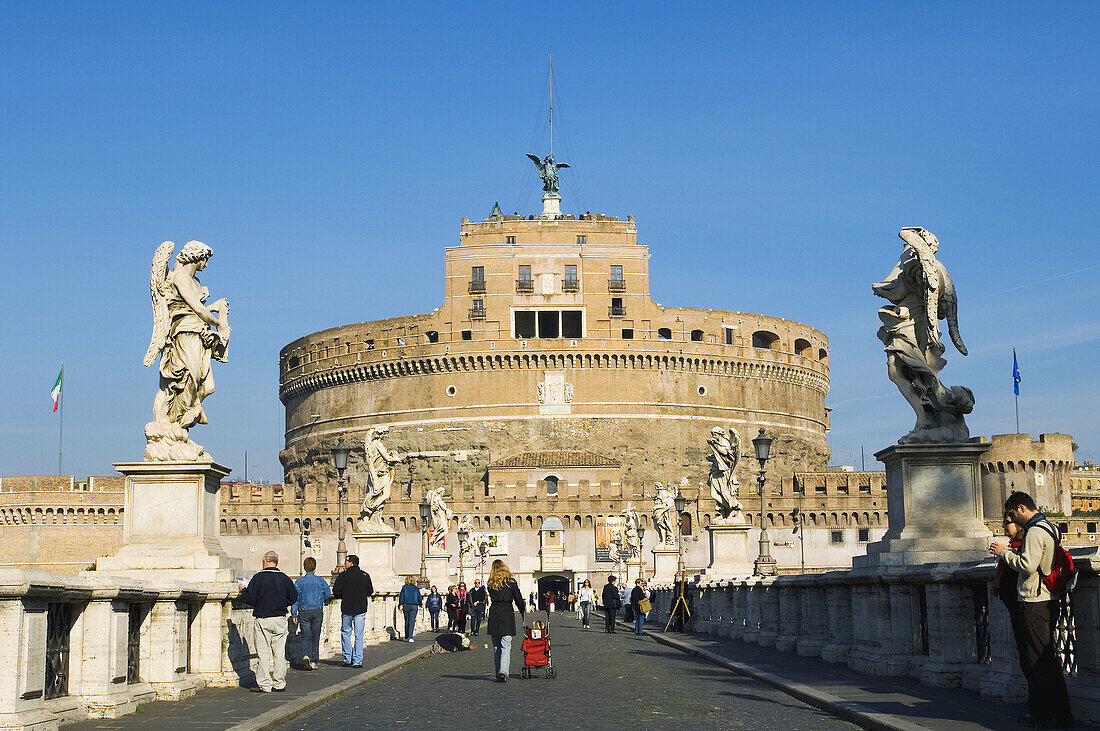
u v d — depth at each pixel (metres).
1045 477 138.25
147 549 19.31
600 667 26.45
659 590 54.38
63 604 14.59
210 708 16.22
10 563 127.81
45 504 127.62
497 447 149.00
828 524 135.75
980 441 19.86
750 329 159.50
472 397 150.88
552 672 23.38
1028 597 12.75
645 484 138.00
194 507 19.52
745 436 155.75
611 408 150.00
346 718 16.34
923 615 18.95
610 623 48.72
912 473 19.88
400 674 24.84
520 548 135.75
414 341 154.38
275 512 138.62
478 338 151.62
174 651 17.28
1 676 12.47
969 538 19.59
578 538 135.50
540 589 137.38
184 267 20.28
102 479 130.12
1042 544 12.66
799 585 26.33
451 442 150.38
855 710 14.84
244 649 20.22
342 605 25.31
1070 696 13.18
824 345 174.62
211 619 18.86
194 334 20.09
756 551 134.62
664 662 27.80
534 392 149.88
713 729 14.65
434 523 73.06
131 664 16.84
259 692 18.62
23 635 12.65
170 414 19.92
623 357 150.62
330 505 139.00
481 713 16.95
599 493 138.50
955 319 20.45
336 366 159.38
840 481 140.12
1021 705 14.92
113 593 15.02
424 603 53.84
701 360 153.25
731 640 34.44
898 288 20.62
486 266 152.75
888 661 19.14
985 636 17.03
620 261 153.25
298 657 25.05
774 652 27.27
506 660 22.81
